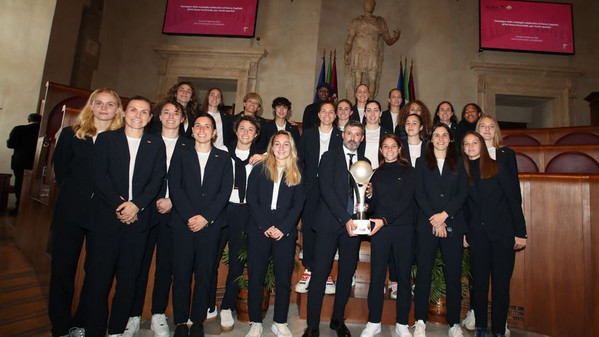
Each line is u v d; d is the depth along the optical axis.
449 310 2.14
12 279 2.57
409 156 2.40
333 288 2.42
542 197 2.46
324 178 2.15
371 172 2.05
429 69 6.89
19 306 2.25
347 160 2.24
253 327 2.05
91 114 2.01
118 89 6.71
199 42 6.97
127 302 1.86
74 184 1.91
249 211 2.14
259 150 2.54
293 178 2.13
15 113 5.31
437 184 2.19
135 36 6.95
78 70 6.01
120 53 6.80
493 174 2.17
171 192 2.00
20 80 5.36
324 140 2.56
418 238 2.17
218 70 6.82
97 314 1.76
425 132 2.71
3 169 5.24
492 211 2.15
